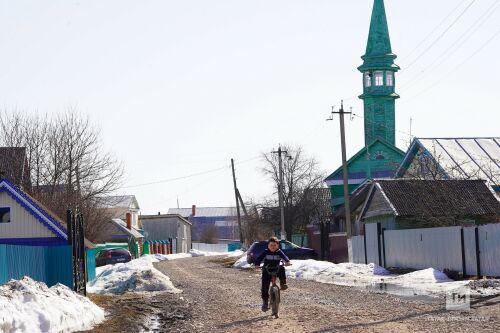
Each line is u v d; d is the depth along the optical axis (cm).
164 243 11200
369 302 2198
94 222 5881
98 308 2144
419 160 5562
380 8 9781
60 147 5716
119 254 6131
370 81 9681
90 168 5822
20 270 2136
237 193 10331
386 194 4762
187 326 1823
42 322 1603
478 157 5638
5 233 3531
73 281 2536
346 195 5103
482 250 2964
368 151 8306
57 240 3534
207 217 19550
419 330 1516
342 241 5728
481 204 4666
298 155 9438
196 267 5531
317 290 2759
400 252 3884
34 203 3534
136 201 10944
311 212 9400
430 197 4731
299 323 1730
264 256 1959
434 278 3036
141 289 3175
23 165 5472
